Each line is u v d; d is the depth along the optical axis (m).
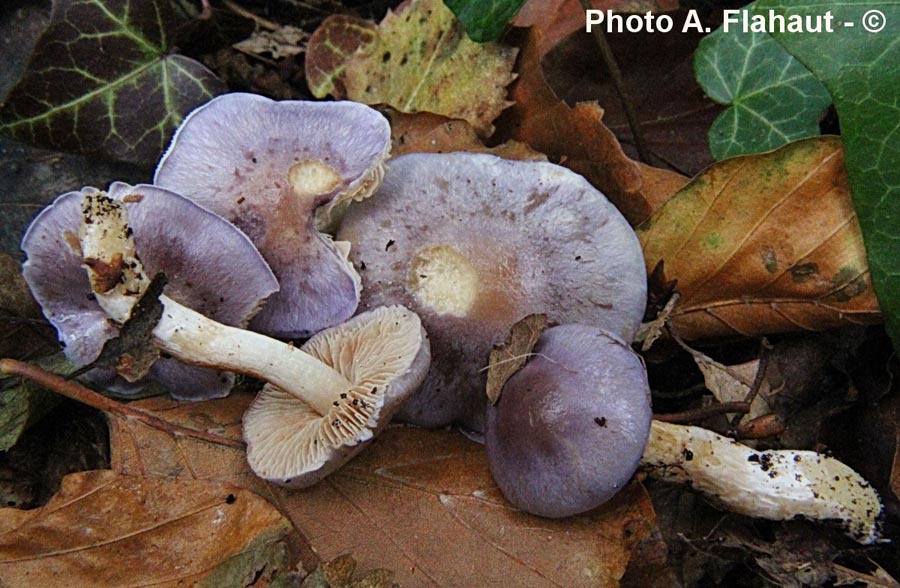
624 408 0.24
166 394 0.27
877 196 0.26
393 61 0.31
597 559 0.25
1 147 0.29
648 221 0.28
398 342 0.26
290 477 0.25
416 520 0.26
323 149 0.27
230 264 0.26
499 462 0.26
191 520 0.25
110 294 0.25
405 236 0.27
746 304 0.28
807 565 0.27
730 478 0.27
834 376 0.28
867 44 0.26
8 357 0.27
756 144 0.29
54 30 0.28
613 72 0.30
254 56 0.32
